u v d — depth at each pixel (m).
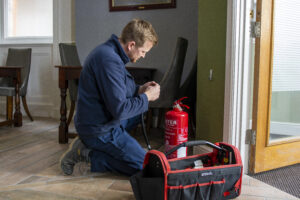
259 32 1.79
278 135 1.99
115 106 1.49
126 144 1.69
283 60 1.95
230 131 1.83
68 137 2.68
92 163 1.75
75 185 1.63
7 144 2.55
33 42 4.18
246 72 1.82
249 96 1.85
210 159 1.58
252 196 1.52
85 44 3.76
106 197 1.48
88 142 1.70
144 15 3.52
